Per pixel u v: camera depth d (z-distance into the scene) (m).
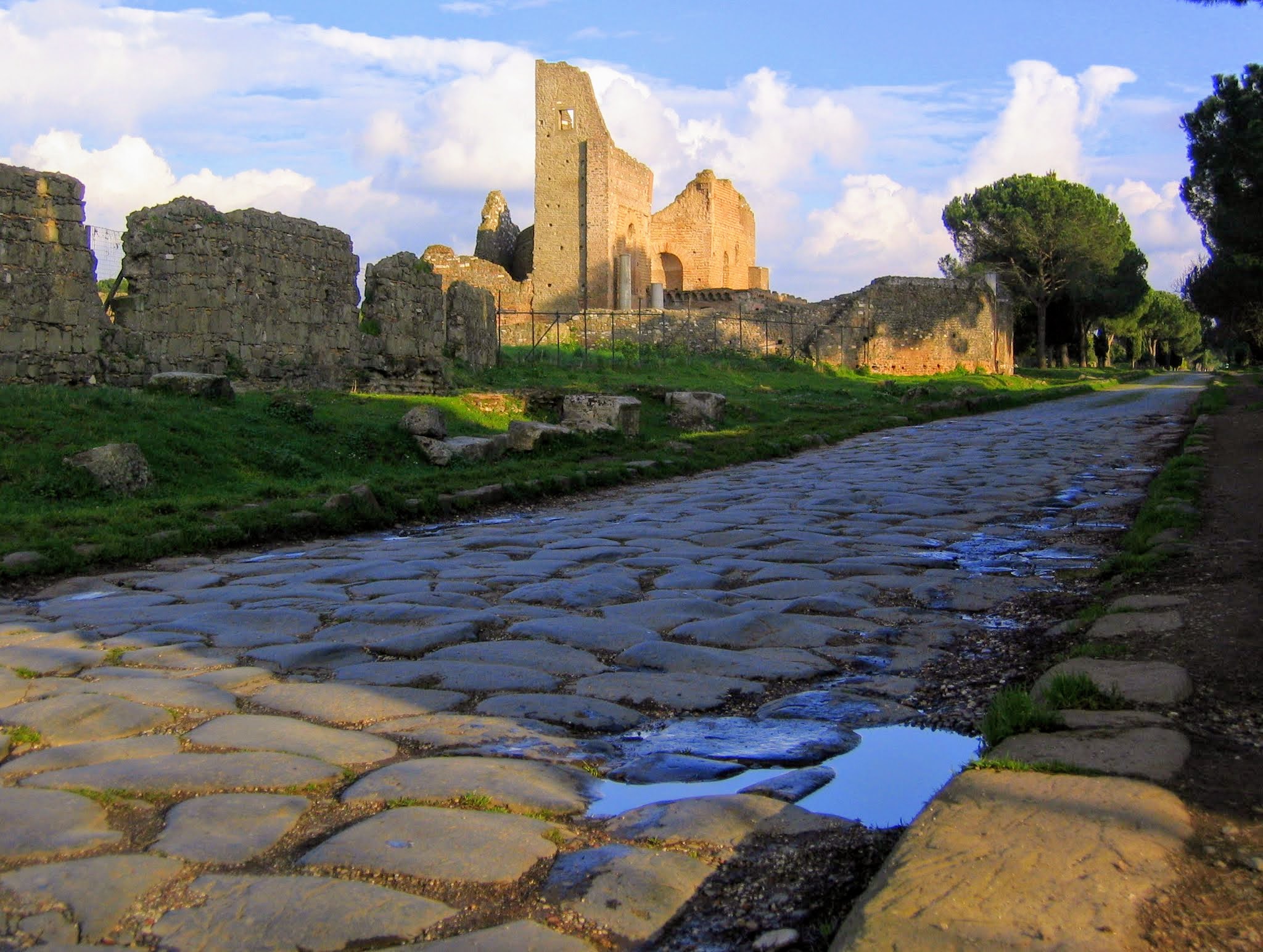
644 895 3.09
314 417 16.59
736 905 3.08
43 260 15.45
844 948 2.55
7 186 14.96
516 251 67.06
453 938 2.87
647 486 15.88
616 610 7.11
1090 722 4.04
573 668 5.73
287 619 7.01
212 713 4.89
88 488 11.80
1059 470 15.93
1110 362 94.62
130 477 12.20
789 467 18.30
